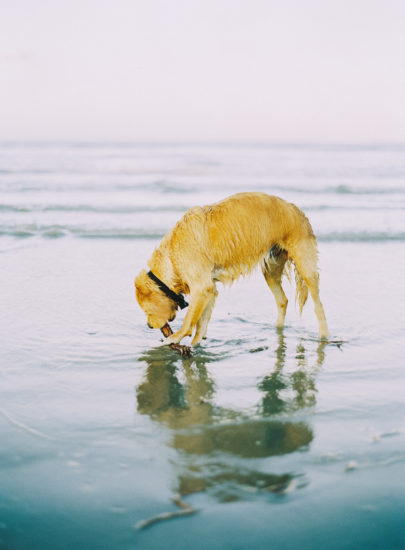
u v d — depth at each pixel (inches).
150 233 427.8
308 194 671.8
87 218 488.7
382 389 163.9
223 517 102.4
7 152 1706.4
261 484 113.1
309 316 242.7
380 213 534.9
